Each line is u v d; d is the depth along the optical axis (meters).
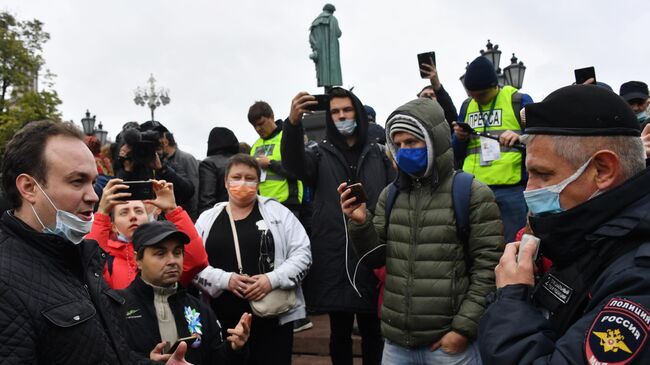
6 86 32.50
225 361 3.11
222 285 3.79
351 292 3.87
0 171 1.93
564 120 1.56
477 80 4.54
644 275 1.32
